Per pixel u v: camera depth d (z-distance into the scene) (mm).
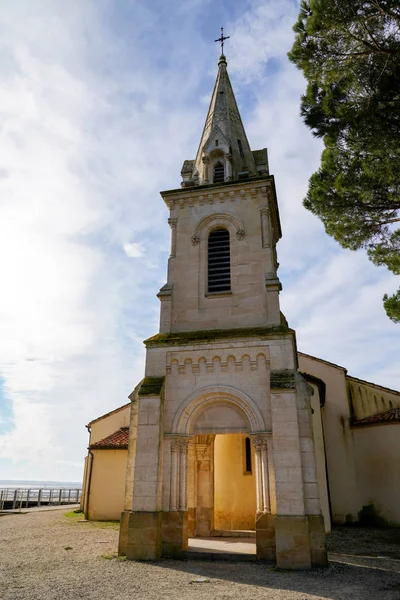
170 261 20297
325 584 11734
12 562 14133
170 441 16594
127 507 16125
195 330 18656
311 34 14203
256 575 12711
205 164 22359
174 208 21391
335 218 16094
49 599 9836
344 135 14594
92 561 14359
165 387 17422
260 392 16469
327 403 31047
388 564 14852
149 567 13562
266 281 18547
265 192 20312
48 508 38000
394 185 14422
